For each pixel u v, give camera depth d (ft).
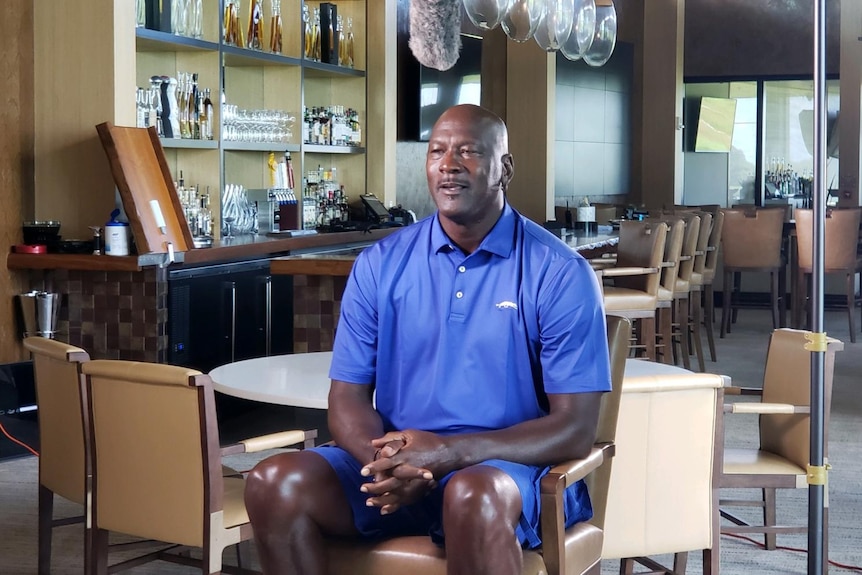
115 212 18.43
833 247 31.81
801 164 44.27
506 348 8.15
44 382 11.34
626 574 11.37
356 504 7.95
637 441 9.87
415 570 7.70
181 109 21.61
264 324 22.04
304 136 26.76
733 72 44.39
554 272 8.16
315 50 27.48
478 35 36.65
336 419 8.38
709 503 10.14
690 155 45.57
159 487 9.62
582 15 20.92
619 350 9.00
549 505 7.72
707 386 9.95
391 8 29.68
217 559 9.43
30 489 16.07
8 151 18.70
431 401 8.25
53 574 12.42
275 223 24.75
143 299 18.53
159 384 9.41
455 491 7.20
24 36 18.92
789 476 11.21
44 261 18.44
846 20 40.01
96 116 18.84
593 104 41.29
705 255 28.32
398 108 31.81
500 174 8.34
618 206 37.99
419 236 8.51
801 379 11.26
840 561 12.93
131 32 19.22
